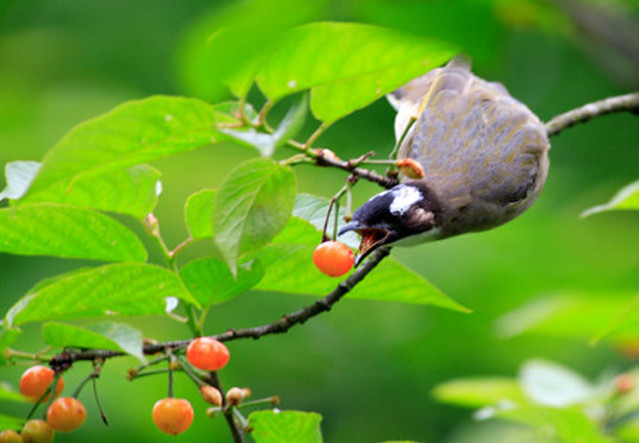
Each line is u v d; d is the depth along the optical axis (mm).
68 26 21297
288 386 16875
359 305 17578
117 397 13109
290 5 3150
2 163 18016
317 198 7242
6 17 21359
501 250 17250
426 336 17438
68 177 5176
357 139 18938
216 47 3254
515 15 4164
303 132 18969
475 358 17531
